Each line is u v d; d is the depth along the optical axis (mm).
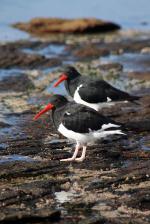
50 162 13625
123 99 16781
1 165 13305
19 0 38375
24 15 35188
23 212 10773
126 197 11742
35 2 38344
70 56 26375
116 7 37812
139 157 14086
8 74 23016
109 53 26781
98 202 11516
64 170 13188
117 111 17766
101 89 16641
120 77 22359
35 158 14000
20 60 24781
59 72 23328
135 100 17766
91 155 14180
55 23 32156
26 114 17656
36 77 22578
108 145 14891
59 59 25578
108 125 13859
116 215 10961
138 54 26625
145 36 30562
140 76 22484
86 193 11945
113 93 16734
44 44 28484
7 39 29703
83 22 31922
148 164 13469
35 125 16594
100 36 30844
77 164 13594
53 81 21969
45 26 32000
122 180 12578
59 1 38812
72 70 17047
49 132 15977
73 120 13750
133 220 10750
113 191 12039
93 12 36562
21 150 14477
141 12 36656
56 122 14172
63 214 10969
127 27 33125
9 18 34438
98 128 13750
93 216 10891
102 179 12680
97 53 26438
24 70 23812
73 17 35281
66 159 13820
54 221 10664
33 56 25203
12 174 12844
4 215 10594
